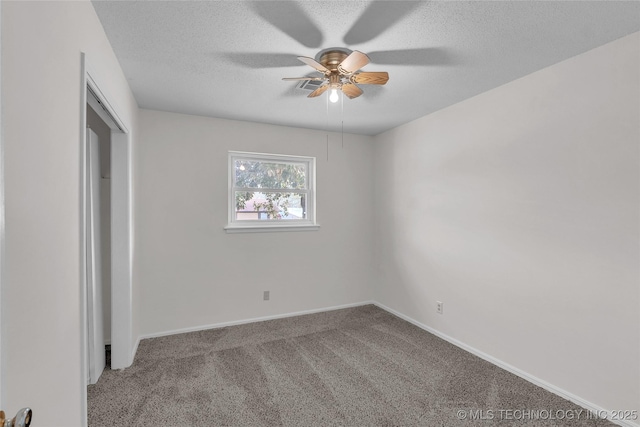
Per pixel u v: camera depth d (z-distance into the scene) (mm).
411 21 1713
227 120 3500
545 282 2277
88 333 2307
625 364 1866
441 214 3209
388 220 4023
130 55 2061
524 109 2408
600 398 1977
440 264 3227
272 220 3826
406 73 2354
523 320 2428
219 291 3480
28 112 871
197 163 3367
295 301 3861
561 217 2178
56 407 1068
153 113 3189
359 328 3455
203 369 2547
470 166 2875
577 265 2090
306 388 2287
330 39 1894
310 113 3307
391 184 3957
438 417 1982
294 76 2408
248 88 2633
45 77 986
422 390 2270
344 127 3865
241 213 3680
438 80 2482
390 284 3992
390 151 3971
